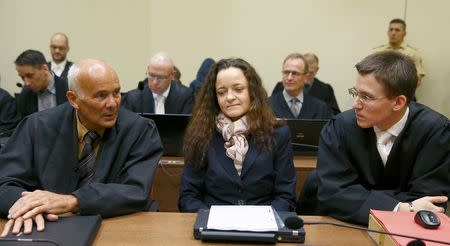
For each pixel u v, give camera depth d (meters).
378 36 5.09
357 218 1.35
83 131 1.54
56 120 1.56
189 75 5.20
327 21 5.12
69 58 5.12
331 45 5.15
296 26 5.14
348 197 1.40
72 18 5.05
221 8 5.10
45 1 5.02
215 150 1.70
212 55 5.18
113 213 1.35
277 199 1.68
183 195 1.70
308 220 1.37
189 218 1.36
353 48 5.13
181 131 2.28
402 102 1.37
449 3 4.94
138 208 1.41
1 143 2.47
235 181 1.65
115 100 1.48
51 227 1.19
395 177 1.52
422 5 4.99
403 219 1.21
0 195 1.35
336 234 1.25
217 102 1.76
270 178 1.71
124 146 1.55
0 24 5.04
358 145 1.50
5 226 1.19
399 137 1.46
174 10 5.07
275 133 1.73
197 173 1.73
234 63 1.73
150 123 1.64
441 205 1.38
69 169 1.51
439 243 1.05
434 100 5.13
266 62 5.21
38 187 1.53
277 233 1.17
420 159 1.46
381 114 1.37
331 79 5.22
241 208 1.36
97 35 5.09
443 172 1.43
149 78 3.36
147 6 5.06
